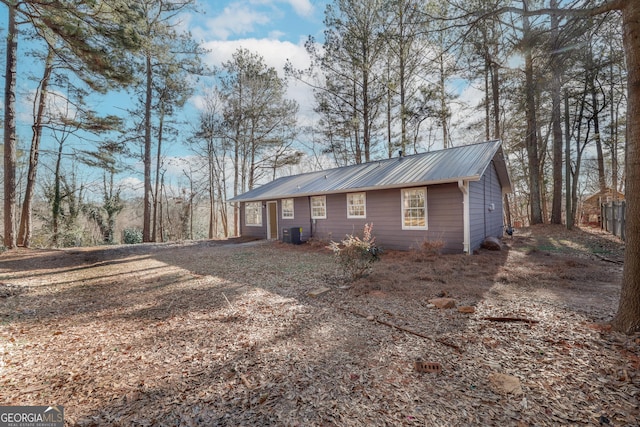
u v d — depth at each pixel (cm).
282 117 1983
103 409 218
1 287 564
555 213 1348
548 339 299
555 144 1340
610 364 246
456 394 221
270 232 1476
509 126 1294
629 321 300
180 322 391
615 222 1091
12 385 252
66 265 858
